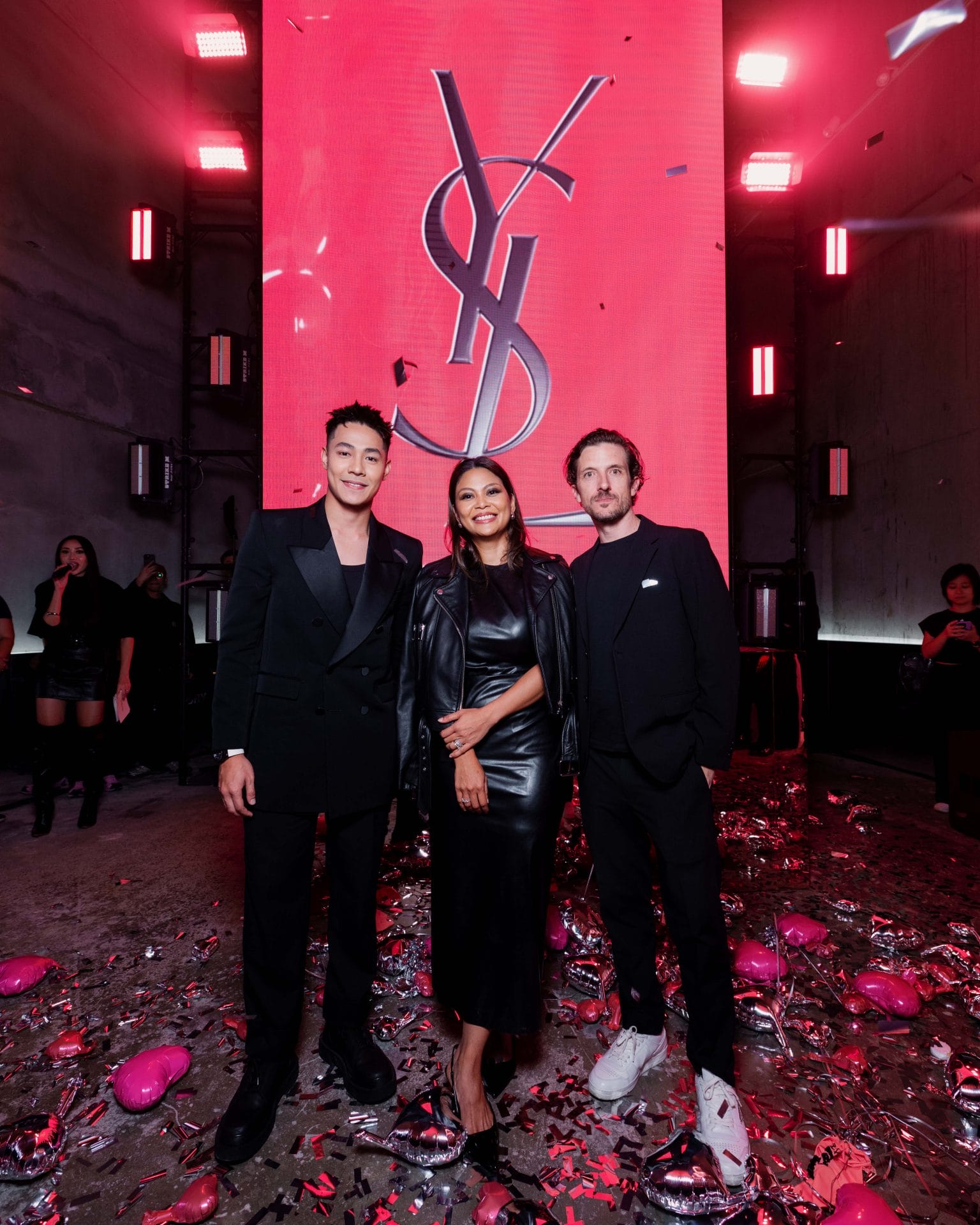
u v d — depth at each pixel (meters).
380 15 2.85
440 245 2.86
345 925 1.53
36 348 5.18
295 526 1.47
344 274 2.85
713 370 2.88
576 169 2.88
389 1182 1.26
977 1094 1.42
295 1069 1.50
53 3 5.25
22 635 5.09
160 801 4.06
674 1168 1.21
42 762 3.44
